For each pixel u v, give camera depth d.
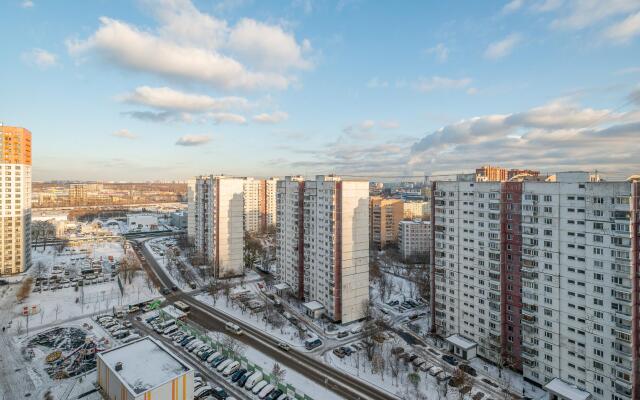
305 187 136.88
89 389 83.06
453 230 108.81
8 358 96.94
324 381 88.94
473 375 92.06
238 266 181.75
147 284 163.38
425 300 150.50
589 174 78.69
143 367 72.62
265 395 81.50
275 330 118.06
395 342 111.00
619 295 72.94
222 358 96.88
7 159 172.38
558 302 83.31
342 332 116.38
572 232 80.62
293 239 148.38
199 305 141.62
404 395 83.25
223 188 175.88
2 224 172.12
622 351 72.56
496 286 96.94
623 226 72.25
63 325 119.25
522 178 106.25
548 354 85.44
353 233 125.12
